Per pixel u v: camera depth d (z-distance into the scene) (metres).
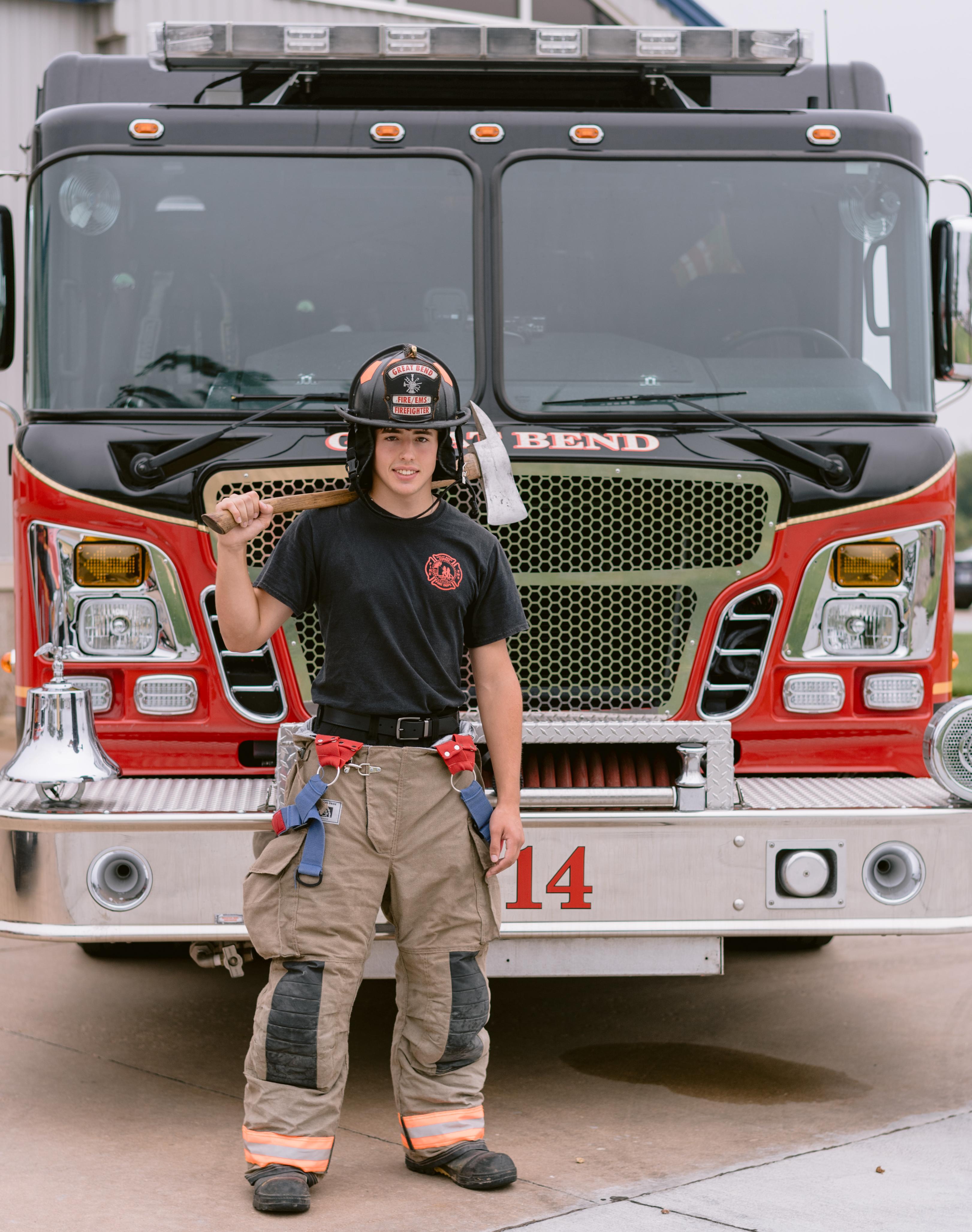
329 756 3.40
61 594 4.29
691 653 4.29
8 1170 3.70
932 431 4.53
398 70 4.81
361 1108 4.20
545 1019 5.14
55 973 5.70
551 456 4.23
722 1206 3.44
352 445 3.45
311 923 3.39
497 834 3.50
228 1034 4.93
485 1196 3.50
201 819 3.79
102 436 4.34
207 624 4.26
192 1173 3.67
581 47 4.77
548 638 4.29
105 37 12.22
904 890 3.91
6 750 10.28
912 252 4.77
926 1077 4.46
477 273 4.62
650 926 3.86
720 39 4.84
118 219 4.59
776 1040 4.86
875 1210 3.42
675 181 4.70
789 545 4.32
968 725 3.93
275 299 4.59
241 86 4.87
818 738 4.39
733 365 4.63
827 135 4.76
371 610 3.42
